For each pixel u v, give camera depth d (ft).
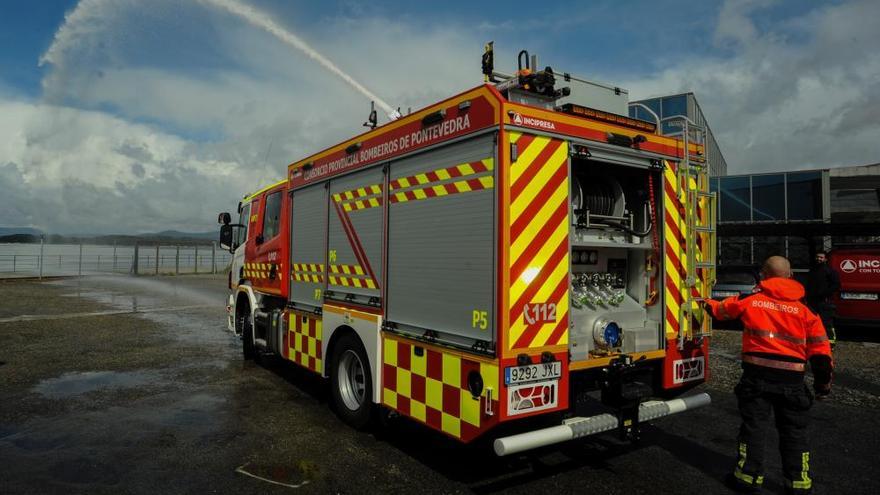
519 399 10.62
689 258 13.94
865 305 32.73
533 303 10.89
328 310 17.13
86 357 26.91
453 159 11.91
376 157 14.76
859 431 16.55
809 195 57.72
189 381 22.15
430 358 12.43
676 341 13.92
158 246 101.09
